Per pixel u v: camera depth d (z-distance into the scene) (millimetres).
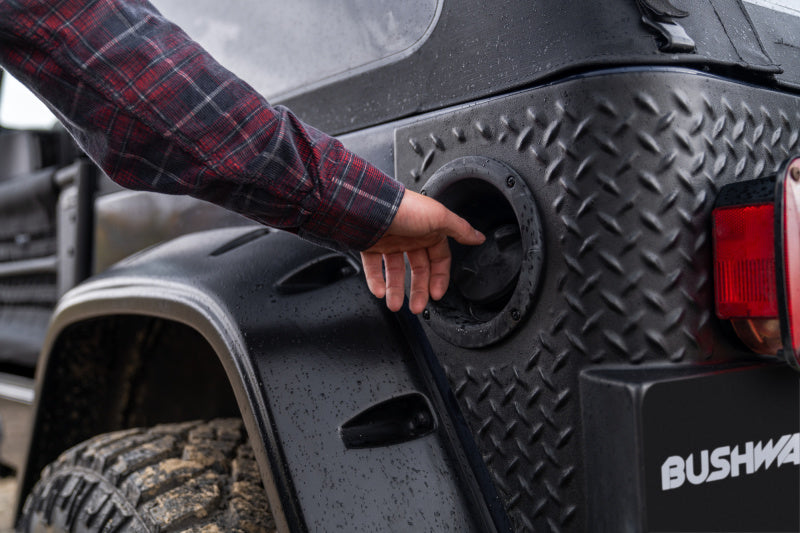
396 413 926
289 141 775
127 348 1346
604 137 764
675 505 733
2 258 2688
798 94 950
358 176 813
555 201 796
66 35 710
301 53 1177
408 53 989
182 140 740
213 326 918
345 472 832
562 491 808
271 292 954
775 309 728
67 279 2031
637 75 759
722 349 792
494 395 876
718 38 842
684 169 768
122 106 728
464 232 886
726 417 765
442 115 922
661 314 760
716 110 797
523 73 833
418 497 853
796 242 724
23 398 2127
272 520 973
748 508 785
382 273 960
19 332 2543
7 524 2293
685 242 767
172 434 1163
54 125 2723
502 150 850
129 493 1012
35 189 2279
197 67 745
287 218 817
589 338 777
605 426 750
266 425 828
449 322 920
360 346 932
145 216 1586
